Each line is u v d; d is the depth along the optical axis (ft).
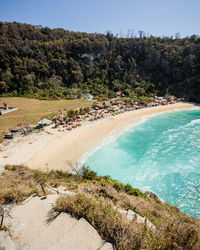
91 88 324.39
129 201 35.14
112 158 92.32
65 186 39.63
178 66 326.24
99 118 165.58
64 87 320.70
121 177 75.51
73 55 382.01
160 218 28.12
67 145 107.34
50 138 115.85
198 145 106.32
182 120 166.40
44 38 408.05
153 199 50.88
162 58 355.36
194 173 76.48
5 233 13.26
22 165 80.43
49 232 13.84
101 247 11.76
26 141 109.60
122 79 355.97
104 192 37.58
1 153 92.38
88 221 15.19
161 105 235.61
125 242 12.11
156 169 80.89
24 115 166.61
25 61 320.91
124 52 402.11
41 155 93.40
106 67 377.50
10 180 43.73
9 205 19.74
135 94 297.53
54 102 233.55
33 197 23.07
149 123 156.56
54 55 370.73
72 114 161.38
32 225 15.21
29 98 256.11
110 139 118.32
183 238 14.12
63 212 16.67
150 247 12.47
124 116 176.65
